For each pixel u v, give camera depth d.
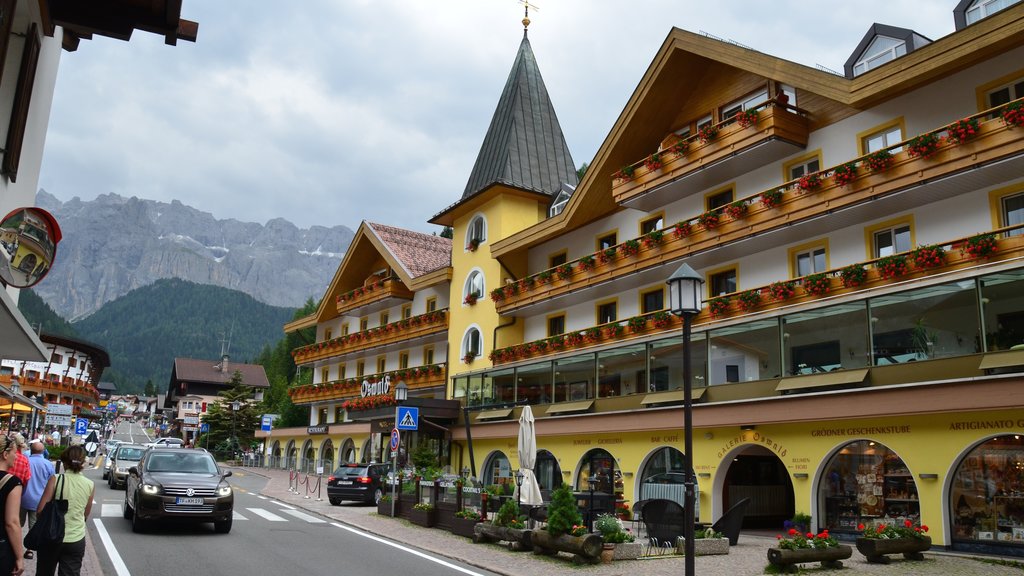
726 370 20.53
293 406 68.00
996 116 17.56
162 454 17.61
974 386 14.74
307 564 13.04
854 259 20.95
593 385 25.52
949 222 18.83
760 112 22.34
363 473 26.61
